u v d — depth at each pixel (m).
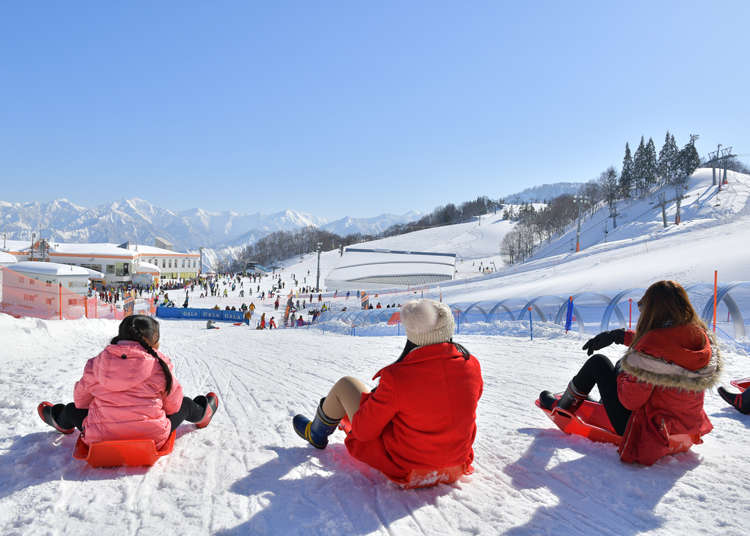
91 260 79.69
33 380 6.12
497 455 3.26
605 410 3.31
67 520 2.28
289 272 117.81
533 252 121.50
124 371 2.93
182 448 3.42
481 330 13.48
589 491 2.64
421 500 2.55
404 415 2.58
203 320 40.56
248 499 2.55
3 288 13.92
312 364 8.48
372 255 84.75
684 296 2.86
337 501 2.54
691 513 2.35
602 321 12.88
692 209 101.81
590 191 155.12
